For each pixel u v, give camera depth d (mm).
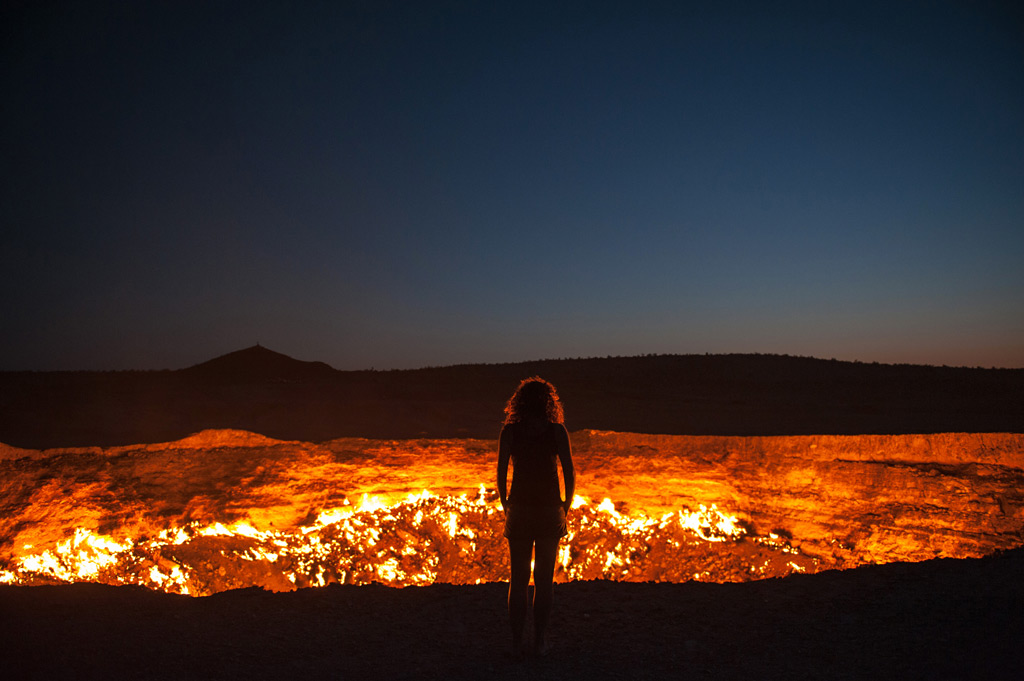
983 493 10125
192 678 3949
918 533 10141
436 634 4773
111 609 5207
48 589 5664
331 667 4133
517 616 4293
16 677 3949
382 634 4781
